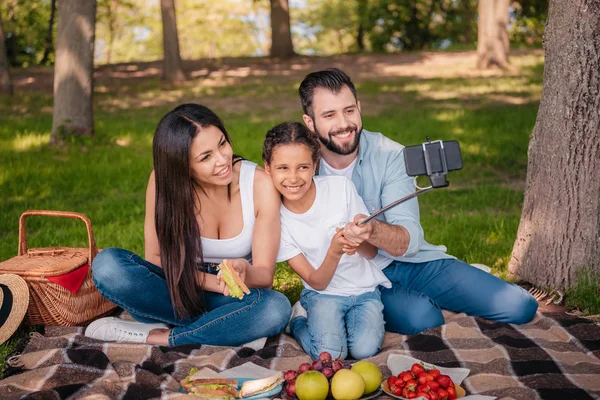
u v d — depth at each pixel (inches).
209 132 125.3
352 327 132.1
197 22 1295.5
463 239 204.8
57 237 219.6
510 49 802.2
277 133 124.5
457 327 137.1
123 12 1206.9
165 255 132.6
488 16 648.4
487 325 140.3
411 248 133.3
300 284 175.6
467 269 143.8
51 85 610.5
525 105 457.4
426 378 108.7
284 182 125.4
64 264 146.8
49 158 331.3
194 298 134.7
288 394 111.9
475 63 697.0
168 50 639.8
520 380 115.9
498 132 373.1
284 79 647.1
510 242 200.2
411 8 1034.7
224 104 518.0
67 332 140.9
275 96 549.6
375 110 471.5
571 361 123.7
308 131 126.0
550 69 157.6
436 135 371.6
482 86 550.6
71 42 355.3
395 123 412.5
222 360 126.8
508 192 264.4
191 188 129.7
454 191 271.0
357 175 141.6
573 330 136.6
